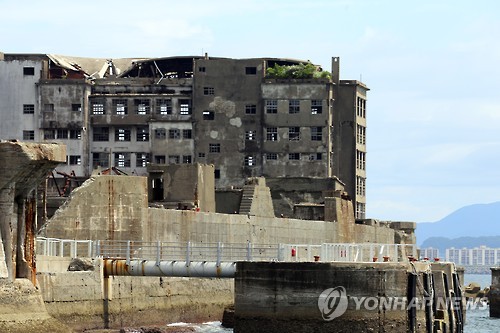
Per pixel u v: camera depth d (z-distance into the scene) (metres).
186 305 150.50
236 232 177.62
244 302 122.62
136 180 152.38
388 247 150.12
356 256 133.62
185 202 183.00
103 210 149.38
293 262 121.25
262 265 122.19
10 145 104.50
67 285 122.62
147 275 129.12
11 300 104.06
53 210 173.38
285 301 121.25
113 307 131.38
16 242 106.69
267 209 197.12
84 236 147.50
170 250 158.38
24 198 107.38
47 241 128.62
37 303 106.56
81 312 125.06
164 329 136.00
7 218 104.94
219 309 159.75
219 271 125.38
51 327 106.69
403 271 123.94
